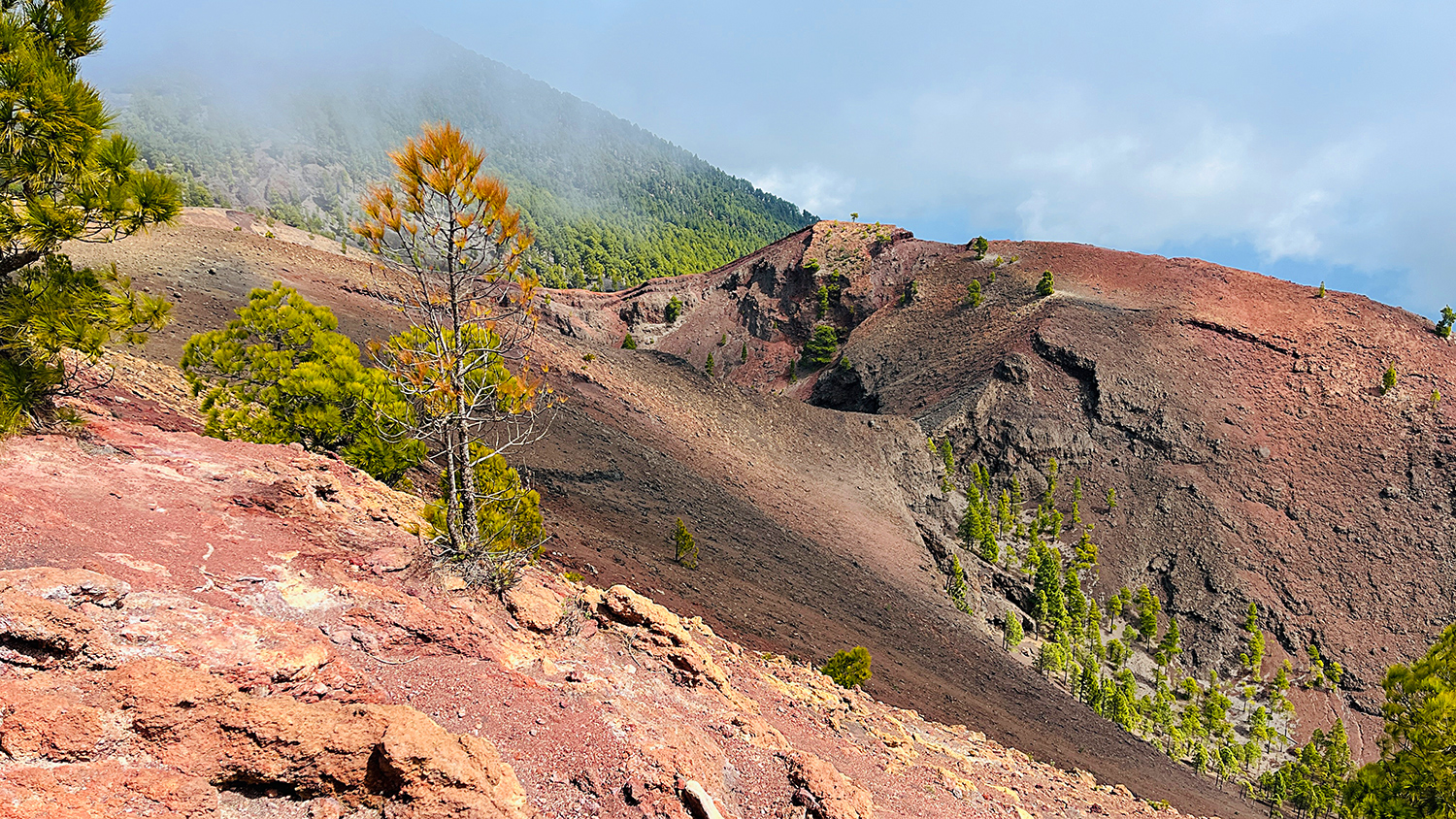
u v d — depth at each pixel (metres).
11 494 6.33
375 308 45.75
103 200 7.72
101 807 3.79
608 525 31.42
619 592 10.55
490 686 6.80
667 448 49.91
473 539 8.89
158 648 4.86
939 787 11.49
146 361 21.39
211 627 5.31
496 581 8.89
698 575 30.16
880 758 11.81
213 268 40.28
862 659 21.25
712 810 6.15
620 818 5.73
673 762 6.63
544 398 9.73
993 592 61.97
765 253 155.12
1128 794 20.59
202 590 6.08
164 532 7.00
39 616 4.34
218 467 9.52
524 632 8.42
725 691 10.20
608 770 6.23
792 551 43.25
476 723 6.18
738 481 51.94
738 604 29.02
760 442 62.34
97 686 4.32
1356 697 62.91
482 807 4.87
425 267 8.45
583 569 23.23
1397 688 15.23
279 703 4.88
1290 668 64.81
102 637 4.63
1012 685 41.06
